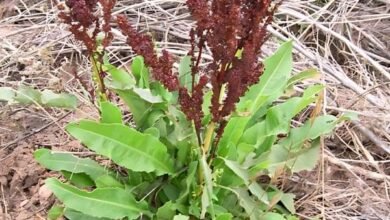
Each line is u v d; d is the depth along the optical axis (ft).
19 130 3.81
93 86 3.76
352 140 3.71
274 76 3.31
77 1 2.92
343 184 3.51
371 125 3.74
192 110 2.88
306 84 3.96
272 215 3.02
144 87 3.18
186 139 3.06
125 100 3.15
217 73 2.81
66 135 3.74
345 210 3.38
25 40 4.41
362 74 4.16
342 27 4.52
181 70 3.31
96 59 3.15
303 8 4.63
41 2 4.72
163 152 3.03
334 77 4.04
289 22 4.43
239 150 3.10
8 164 3.59
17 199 3.46
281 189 3.24
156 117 3.12
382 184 3.52
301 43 4.31
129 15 4.56
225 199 3.16
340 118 3.20
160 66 2.84
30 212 3.38
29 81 4.08
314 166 3.24
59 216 3.12
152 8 4.58
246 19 2.77
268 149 3.21
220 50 2.73
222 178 3.13
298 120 3.77
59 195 2.90
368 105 3.87
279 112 3.09
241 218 3.13
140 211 3.03
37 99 3.29
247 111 3.03
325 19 4.57
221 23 2.68
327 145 3.71
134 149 2.97
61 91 3.88
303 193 3.43
